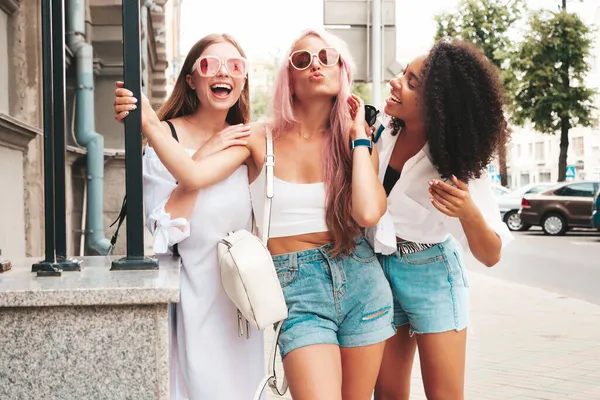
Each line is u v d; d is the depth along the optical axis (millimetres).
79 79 8961
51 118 2449
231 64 2912
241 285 2498
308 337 2570
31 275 2420
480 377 5395
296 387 2553
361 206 2633
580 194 20953
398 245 3039
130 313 2139
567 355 6102
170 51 25984
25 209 7176
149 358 2148
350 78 2805
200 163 2662
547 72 27609
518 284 10828
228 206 2779
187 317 2766
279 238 2723
